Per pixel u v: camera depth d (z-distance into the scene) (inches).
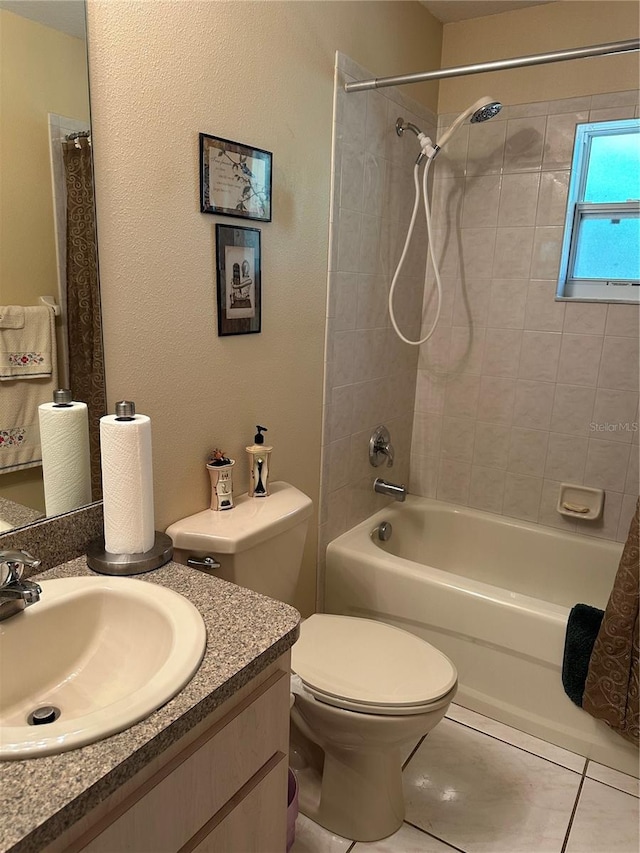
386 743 59.2
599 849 62.1
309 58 69.2
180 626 40.7
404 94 90.0
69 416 50.1
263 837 44.4
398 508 106.3
